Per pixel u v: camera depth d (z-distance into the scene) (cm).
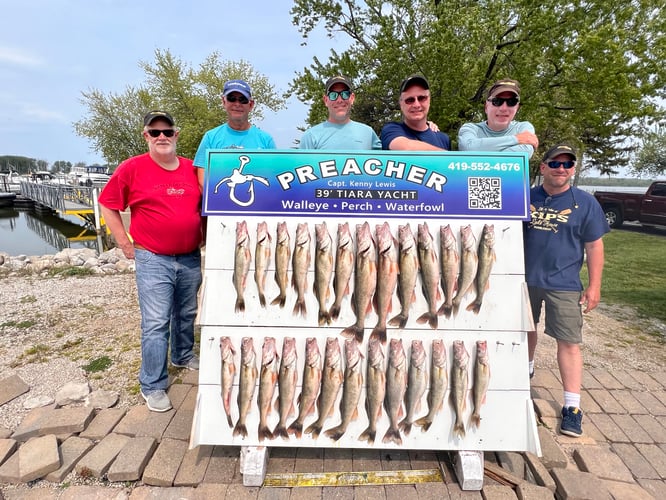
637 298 621
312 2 1381
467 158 229
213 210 231
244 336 226
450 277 225
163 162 286
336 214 228
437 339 224
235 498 211
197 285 327
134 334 428
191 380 324
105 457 236
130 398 307
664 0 1096
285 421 224
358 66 1230
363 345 224
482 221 227
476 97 1144
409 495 213
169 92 2558
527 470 239
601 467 238
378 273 225
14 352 388
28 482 225
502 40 1097
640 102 1098
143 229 290
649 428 280
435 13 1055
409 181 229
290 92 1335
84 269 704
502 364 222
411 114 288
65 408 276
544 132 1638
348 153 230
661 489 229
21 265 731
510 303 224
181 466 232
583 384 335
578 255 278
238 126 340
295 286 227
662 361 394
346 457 243
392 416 222
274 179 230
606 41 940
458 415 220
